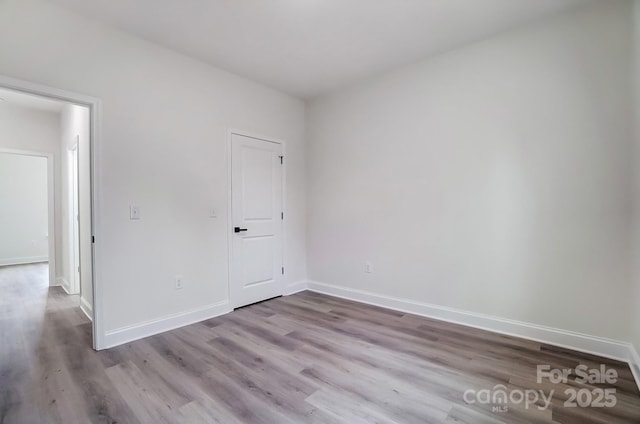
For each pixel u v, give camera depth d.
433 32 2.70
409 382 2.01
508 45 2.70
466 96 2.94
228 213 3.44
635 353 2.14
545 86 2.54
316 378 2.07
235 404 1.79
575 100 2.42
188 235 3.08
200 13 2.40
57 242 4.68
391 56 3.12
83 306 3.53
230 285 3.46
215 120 3.32
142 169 2.76
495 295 2.82
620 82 2.25
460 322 3.02
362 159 3.75
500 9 2.39
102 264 2.53
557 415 1.68
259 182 3.78
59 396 1.88
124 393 1.91
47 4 2.26
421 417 1.67
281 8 2.35
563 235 2.49
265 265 3.86
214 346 2.57
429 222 3.21
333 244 4.08
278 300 3.88
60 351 2.49
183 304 3.04
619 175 2.26
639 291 2.08
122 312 2.64
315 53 3.05
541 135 2.57
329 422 1.64
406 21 2.53
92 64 2.47
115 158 2.60
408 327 2.96
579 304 2.43
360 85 3.74
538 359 2.30
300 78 3.62
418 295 3.31
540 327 2.60
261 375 2.11
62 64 2.33
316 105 4.24
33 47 2.20
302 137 4.34
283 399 1.84
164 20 2.49
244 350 2.49
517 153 2.68
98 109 2.50
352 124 3.84
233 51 3.00
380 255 3.61
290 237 4.19
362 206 3.76
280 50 2.99
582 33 2.38
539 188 2.59
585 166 2.39
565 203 2.47
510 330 2.74
